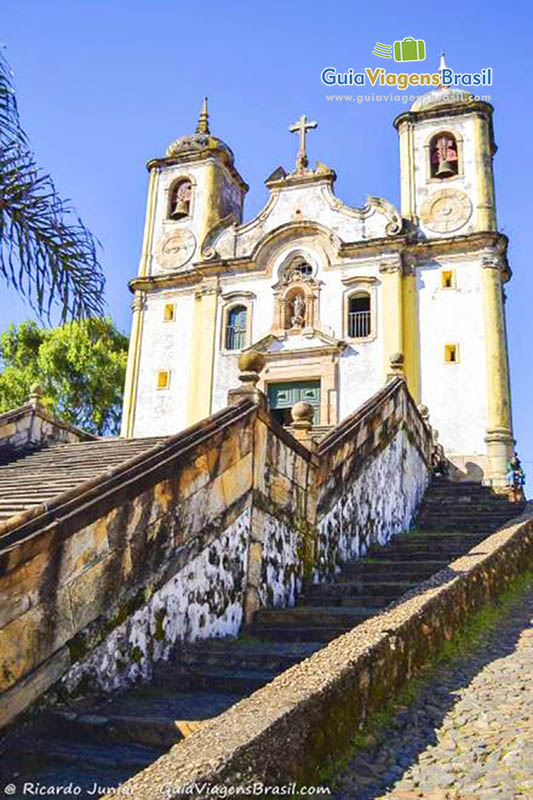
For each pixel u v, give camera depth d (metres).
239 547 7.95
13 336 34.31
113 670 5.97
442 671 6.47
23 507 7.74
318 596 8.91
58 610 5.55
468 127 23.92
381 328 22.03
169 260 25.80
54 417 14.33
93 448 12.37
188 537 7.13
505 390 20.91
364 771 4.61
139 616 6.34
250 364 9.02
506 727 5.21
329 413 21.73
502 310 21.94
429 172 23.73
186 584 7.01
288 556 8.98
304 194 24.45
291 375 22.55
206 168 26.64
